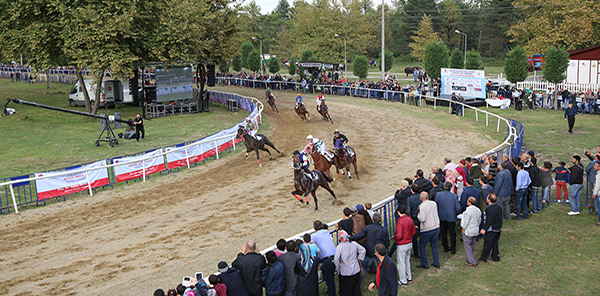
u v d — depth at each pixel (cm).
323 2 6900
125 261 1055
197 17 3178
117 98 3591
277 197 1490
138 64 2986
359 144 2230
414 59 8819
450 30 8919
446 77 3394
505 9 8406
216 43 3381
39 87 4950
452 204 994
